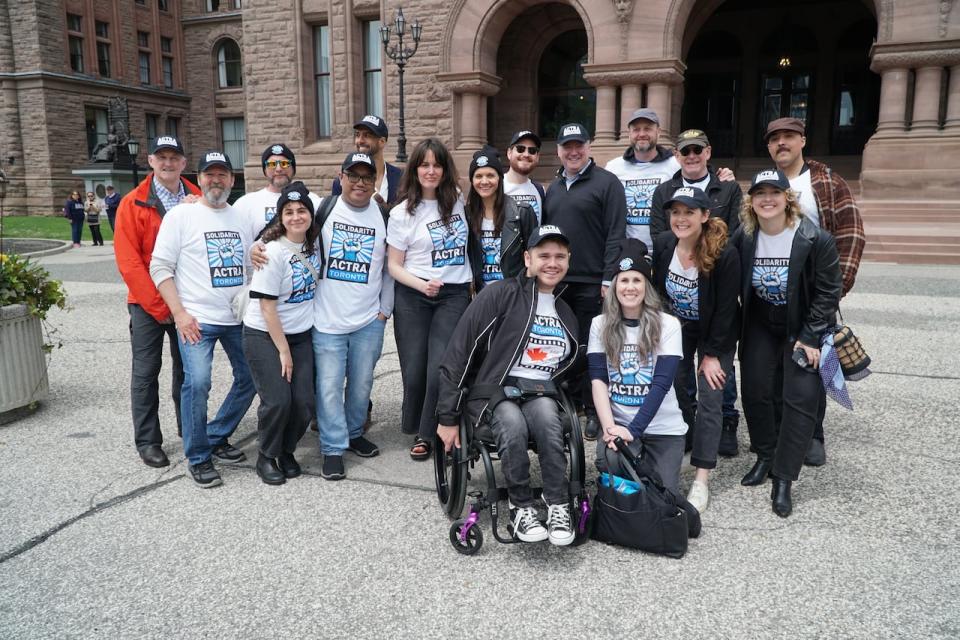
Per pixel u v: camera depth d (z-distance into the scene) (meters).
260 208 4.63
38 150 34.38
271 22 21.52
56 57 34.41
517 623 2.65
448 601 2.81
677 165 5.12
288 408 3.97
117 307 10.16
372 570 3.06
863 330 7.82
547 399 3.34
